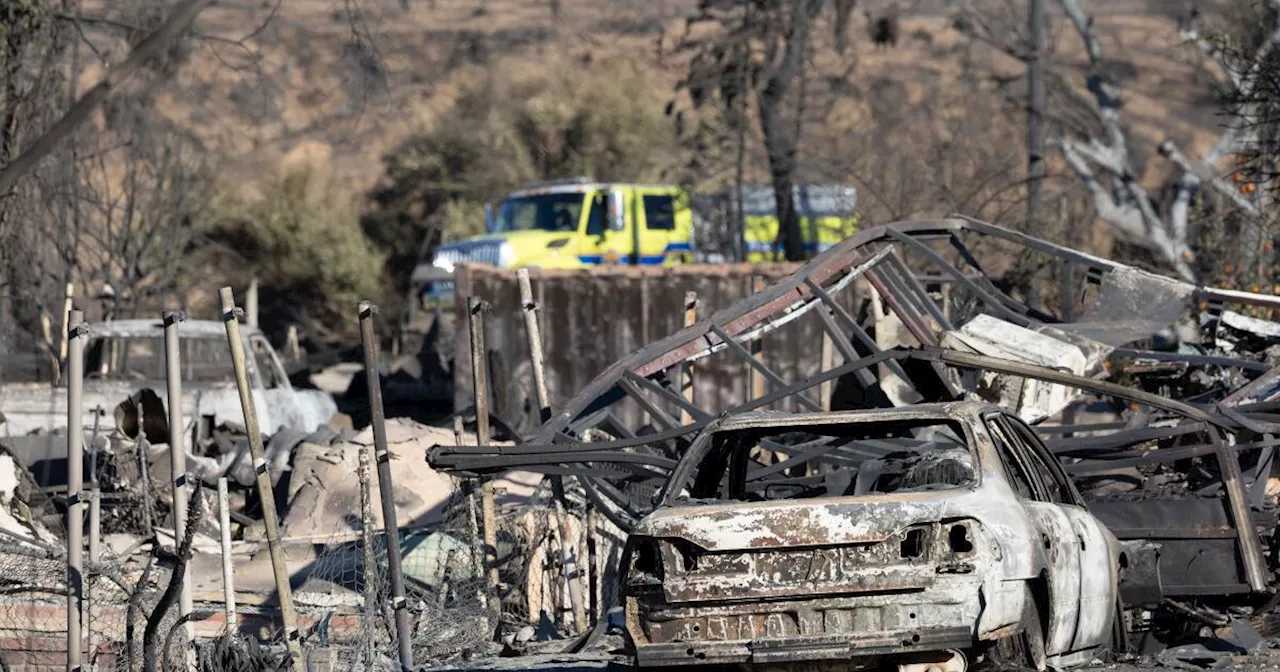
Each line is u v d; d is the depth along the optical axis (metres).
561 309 93.81
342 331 183.12
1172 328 66.19
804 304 55.75
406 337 134.75
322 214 184.25
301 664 36.47
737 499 35.91
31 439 63.47
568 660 42.84
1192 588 41.31
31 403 69.12
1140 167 197.62
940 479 33.38
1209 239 93.69
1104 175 121.06
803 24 140.88
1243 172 82.19
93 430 64.56
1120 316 60.19
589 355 93.62
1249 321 61.16
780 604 30.22
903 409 33.59
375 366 38.97
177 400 37.19
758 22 141.38
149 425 62.91
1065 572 33.00
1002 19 120.62
